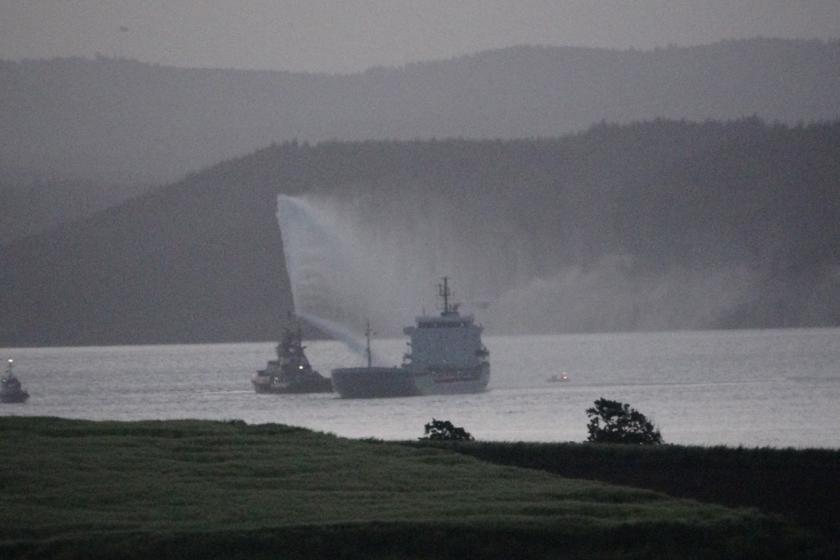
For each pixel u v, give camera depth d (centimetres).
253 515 17562
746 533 17388
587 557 16700
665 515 17950
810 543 17388
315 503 18288
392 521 17138
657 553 16825
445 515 17638
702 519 17762
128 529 16812
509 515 17675
